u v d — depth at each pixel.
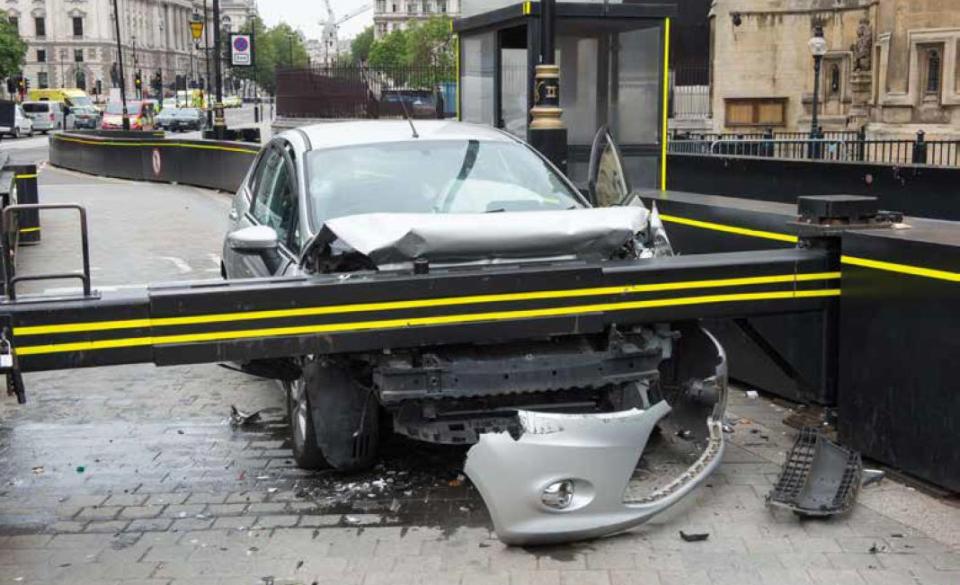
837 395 5.99
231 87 157.00
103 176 30.06
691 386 5.79
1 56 96.50
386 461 5.77
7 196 10.68
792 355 6.33
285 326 4.69
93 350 4.50
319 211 5.77
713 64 33.25
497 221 5.04
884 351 5.35
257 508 5.17
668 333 5.55
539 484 4.43
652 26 11.42
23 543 4.79
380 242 4.82
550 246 5.13
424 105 25.72
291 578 4.37
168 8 175.88
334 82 27.14
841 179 10.54
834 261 5.73
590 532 4.54
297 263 5.42
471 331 4.91
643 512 4.64
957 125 25.20
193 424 6.67
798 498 4.99
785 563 4.43
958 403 4.95
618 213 5.34
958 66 25.12
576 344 5.29
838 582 4.25
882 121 27.30
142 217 18.56
